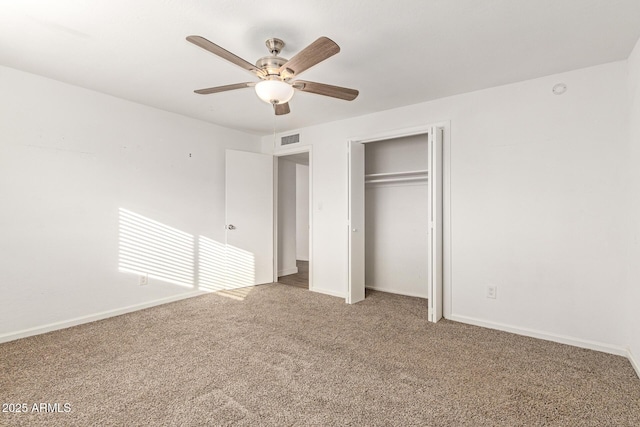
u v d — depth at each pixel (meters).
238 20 1.93
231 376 2.05
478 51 2.30
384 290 4.38
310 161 4.37
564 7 1.80
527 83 2.80
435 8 1.81
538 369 2.17
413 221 4.12
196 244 4.02
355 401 1.79
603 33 2.06
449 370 2.14
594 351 2.47
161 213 3.66
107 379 2.01
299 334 2.77
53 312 2.84
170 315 3.27
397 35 2.10
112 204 3.24
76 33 2.08
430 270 3.11
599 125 2.50
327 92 2.29
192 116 3.91
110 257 3.23
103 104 3.17
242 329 2.88
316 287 4.29
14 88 2.64
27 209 2.71
